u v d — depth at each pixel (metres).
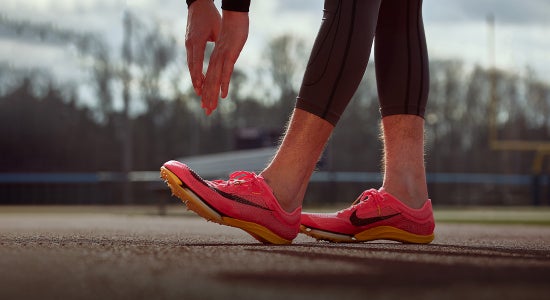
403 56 1.67
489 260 1.02
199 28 1.58
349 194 19.39
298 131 1.57
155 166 23.73
